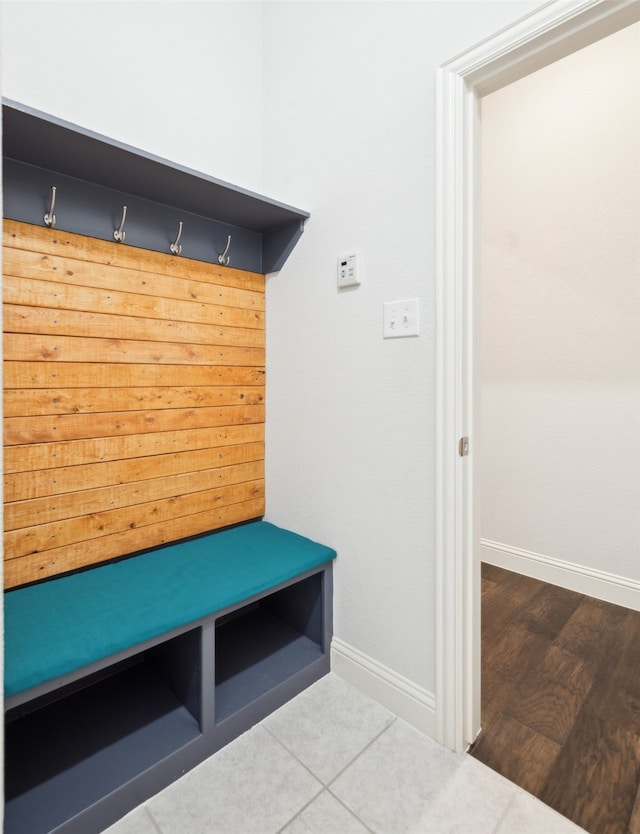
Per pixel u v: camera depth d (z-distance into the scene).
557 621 2.03
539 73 2.32
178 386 1.71
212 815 1.14
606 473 2.21
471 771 1.26
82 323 1.46
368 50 1.52
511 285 2.48
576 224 2.24
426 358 1.38
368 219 1.53
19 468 1.35
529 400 2.45
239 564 1.54
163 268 1.65
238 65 1.89
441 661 1.35
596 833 1.09
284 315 1.89
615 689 1.59
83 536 1.48
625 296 2.12
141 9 1.61
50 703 1.41
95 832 1.08
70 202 1.42
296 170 1.80
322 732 1.40
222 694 1.45
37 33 1.38
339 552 1.67
